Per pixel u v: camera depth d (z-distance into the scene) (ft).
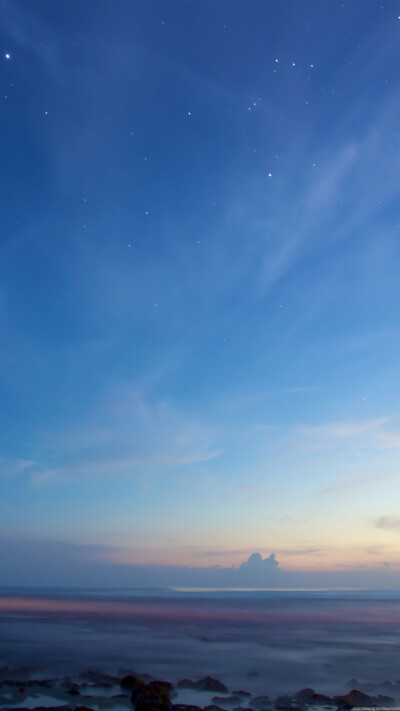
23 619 41.73
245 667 22.79
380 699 17.02
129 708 15.97
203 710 15.51
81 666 22.49
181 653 26.07
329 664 23.43
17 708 15.33
